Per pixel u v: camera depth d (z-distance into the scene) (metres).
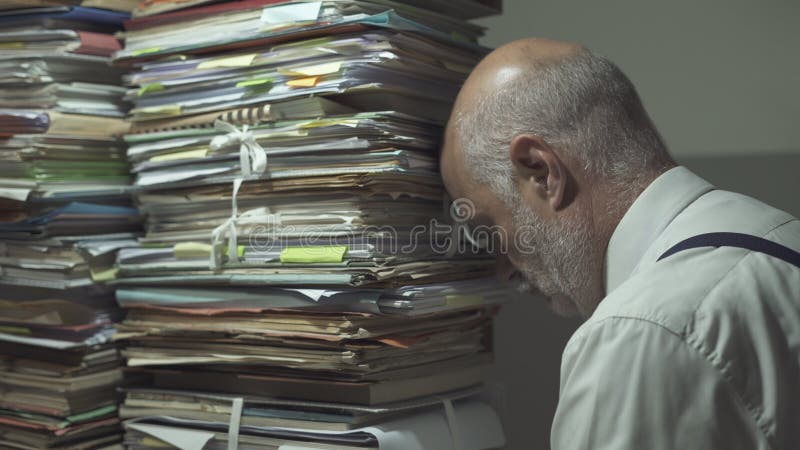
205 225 1.16
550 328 1.46
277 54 1.08
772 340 0.76
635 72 1.44
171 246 1.18
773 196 1.34
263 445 1.09
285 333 1.06
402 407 1.05
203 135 1.15
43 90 1.20
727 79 1.37
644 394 0.75
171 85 1.16
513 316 1.50
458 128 1.02
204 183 1.14
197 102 1.14
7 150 1.21
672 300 0.77
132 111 1.20
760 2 1.34
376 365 1.03
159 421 1.20
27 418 1.24
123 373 1.26
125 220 1.30
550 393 1.46
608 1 1.45
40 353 1.25
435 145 1.11
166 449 1.17
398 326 1.06
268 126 1.08
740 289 0.78
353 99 1.09
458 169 1.03
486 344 1.25
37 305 1.22
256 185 1.10
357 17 1.02
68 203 1.23
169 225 1.19
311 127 1.04
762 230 0.85
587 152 0.92
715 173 1.38
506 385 1.50
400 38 1.04
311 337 1.03
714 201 0.89
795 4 1.31
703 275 0.80
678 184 0.91
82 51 1.22
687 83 1.40
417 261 1.07
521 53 1.00
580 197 0.94
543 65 0.97
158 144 1.18
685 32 1.39
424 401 1.09
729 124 1.37
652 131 0.96
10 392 1.26
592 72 0.95
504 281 1.12
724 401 0.74
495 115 0.98
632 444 0.75
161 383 1.22
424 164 1.08
